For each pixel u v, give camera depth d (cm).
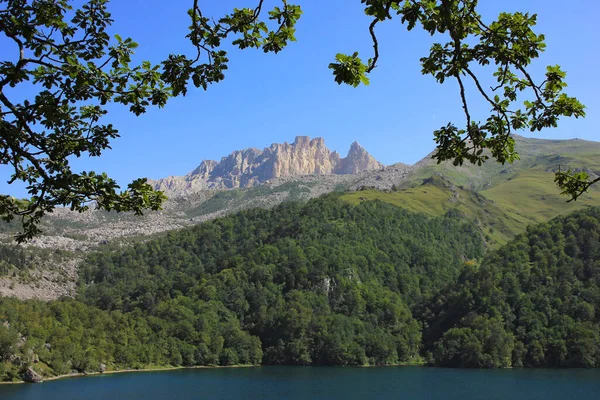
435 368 18225
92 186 1780
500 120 1791
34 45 1658
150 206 1870
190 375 16775
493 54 1675
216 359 19638
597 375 15888
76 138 1805
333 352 19500
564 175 1823
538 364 17988
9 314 17725
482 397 12131
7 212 1808
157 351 19188
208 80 1797
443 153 1836
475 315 19738
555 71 1709
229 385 14388
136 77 1780
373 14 1454
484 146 1817
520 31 1664
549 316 19062
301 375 16600
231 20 1736
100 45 1728
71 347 17162
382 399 11962
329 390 13388
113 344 18488
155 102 1822
